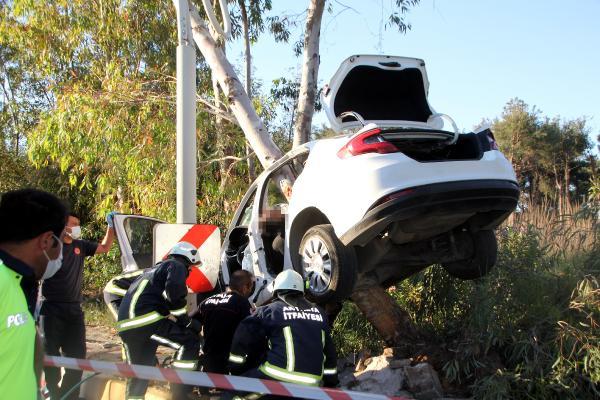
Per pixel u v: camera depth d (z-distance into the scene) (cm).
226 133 1091
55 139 1146
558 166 3089
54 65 1545
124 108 1081
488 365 524
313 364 411
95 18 1422
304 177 564
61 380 594
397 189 479
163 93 1129
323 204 528
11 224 227
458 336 581
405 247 571
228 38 867
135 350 514
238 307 538
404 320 606
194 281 639
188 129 728
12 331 201
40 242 234
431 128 568
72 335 536
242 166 1115
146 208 1073
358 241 500
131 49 1475
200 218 1103
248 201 707
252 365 449
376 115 632
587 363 482
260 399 421
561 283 576
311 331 420
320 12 888
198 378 358
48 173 1614
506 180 516
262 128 836
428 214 487
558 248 642
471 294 576
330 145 550
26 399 208
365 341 669
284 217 621
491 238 565
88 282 1277
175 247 538
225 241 711
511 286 561
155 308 513
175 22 1493
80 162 1279
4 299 200
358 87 614
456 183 489
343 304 673
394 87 627
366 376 554
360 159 502
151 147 1052
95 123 1090
